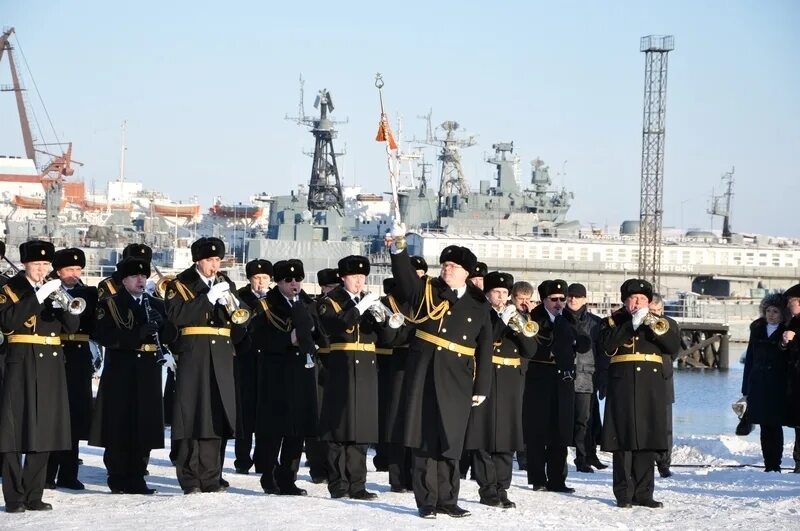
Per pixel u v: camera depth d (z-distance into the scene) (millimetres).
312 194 125938
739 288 120062
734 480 19531
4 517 13766
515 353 16172
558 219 126438
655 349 15883
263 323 17219
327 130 125000
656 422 15641
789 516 14438
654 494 17078
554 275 114438
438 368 14125
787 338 20641
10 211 140000
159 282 17797
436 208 125188
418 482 14141
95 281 100562
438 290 14359
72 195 165875
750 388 22078
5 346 14969
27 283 14883
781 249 121500
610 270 115500
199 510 14180
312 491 17547
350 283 16938
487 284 16609
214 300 15812
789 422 21625
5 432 14469
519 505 15711
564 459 18156
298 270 17453
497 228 120312
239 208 138250
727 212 142625
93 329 16516
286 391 17016
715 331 93375
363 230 125125
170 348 16297
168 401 19625
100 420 16375
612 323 15922
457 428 14047
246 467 20219
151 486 17672
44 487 15516
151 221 120562
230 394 16297
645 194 115875
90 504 14969
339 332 16609
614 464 15750
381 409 18781
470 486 18031
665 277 118812
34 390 14750
